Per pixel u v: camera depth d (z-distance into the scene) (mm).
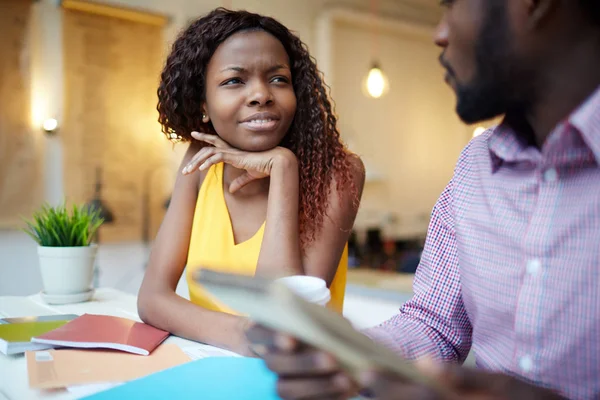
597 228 593
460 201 778
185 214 1219
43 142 3492
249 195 1187
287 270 1003
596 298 586
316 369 571
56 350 833
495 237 707
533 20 563
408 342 806
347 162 1186
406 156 5488
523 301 637
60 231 1319
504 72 596
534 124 650
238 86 1081
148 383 656
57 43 3531
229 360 747
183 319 961
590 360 591
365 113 5117
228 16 1102
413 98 5562
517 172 696
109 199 3693
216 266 1123
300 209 1132
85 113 3617
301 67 1164
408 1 5387
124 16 3727
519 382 565
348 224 1159
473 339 764
